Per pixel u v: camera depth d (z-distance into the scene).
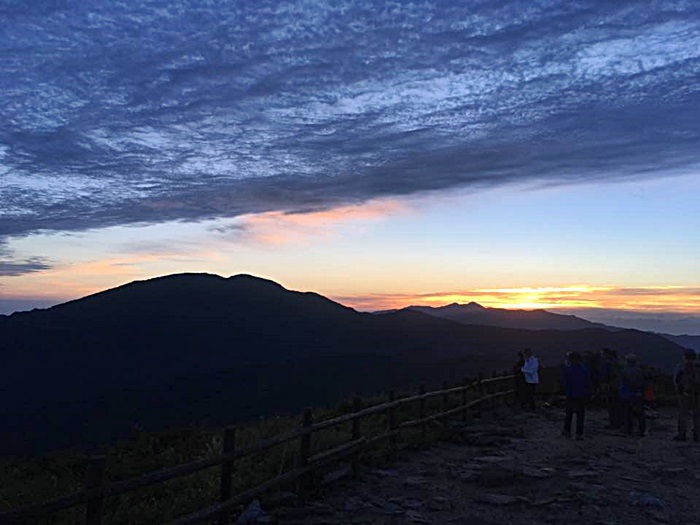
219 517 7.62
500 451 14.08
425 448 14.00
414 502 9.61
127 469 12.59
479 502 9.81
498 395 21.30
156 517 8.45
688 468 12.62
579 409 16.02
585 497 10.05
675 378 16.41
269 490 9.36
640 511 9.51
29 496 10.50
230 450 7.76
